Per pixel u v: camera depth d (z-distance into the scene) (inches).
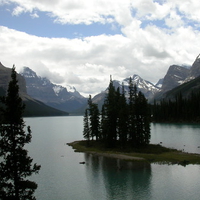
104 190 1713.8
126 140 3388.3
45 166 2437.3
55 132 6609.3
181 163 2346.2
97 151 3193.9
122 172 2122.3
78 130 7322.8
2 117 1107.9
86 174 2114.9
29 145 3993.6
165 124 7628.0
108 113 3368.6
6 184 1091.9
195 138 4138.8
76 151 3319.4
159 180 1875.0
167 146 3380.9
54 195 1648.6
